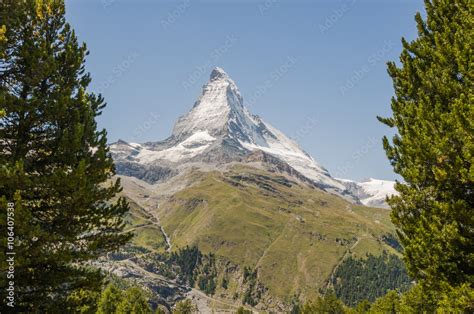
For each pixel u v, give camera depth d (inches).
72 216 751.1
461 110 628.4
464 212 632.4
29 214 637.9
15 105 726.5
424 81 773.3
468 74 660.7
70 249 746.2
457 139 640.4
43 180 684.1
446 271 663.8
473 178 599.2
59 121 780.6
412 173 720.3
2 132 751.1
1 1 758.5
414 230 727.7
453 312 601.6
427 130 701.3
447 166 656.4
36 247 674.2
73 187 706.2
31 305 735.1
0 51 721.6
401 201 766.5
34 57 755.4
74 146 745.6
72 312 772.6
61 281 751.7
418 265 715.4
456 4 776.9
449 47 725.9
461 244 637.9
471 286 633.6
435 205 670.5
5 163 687.7
